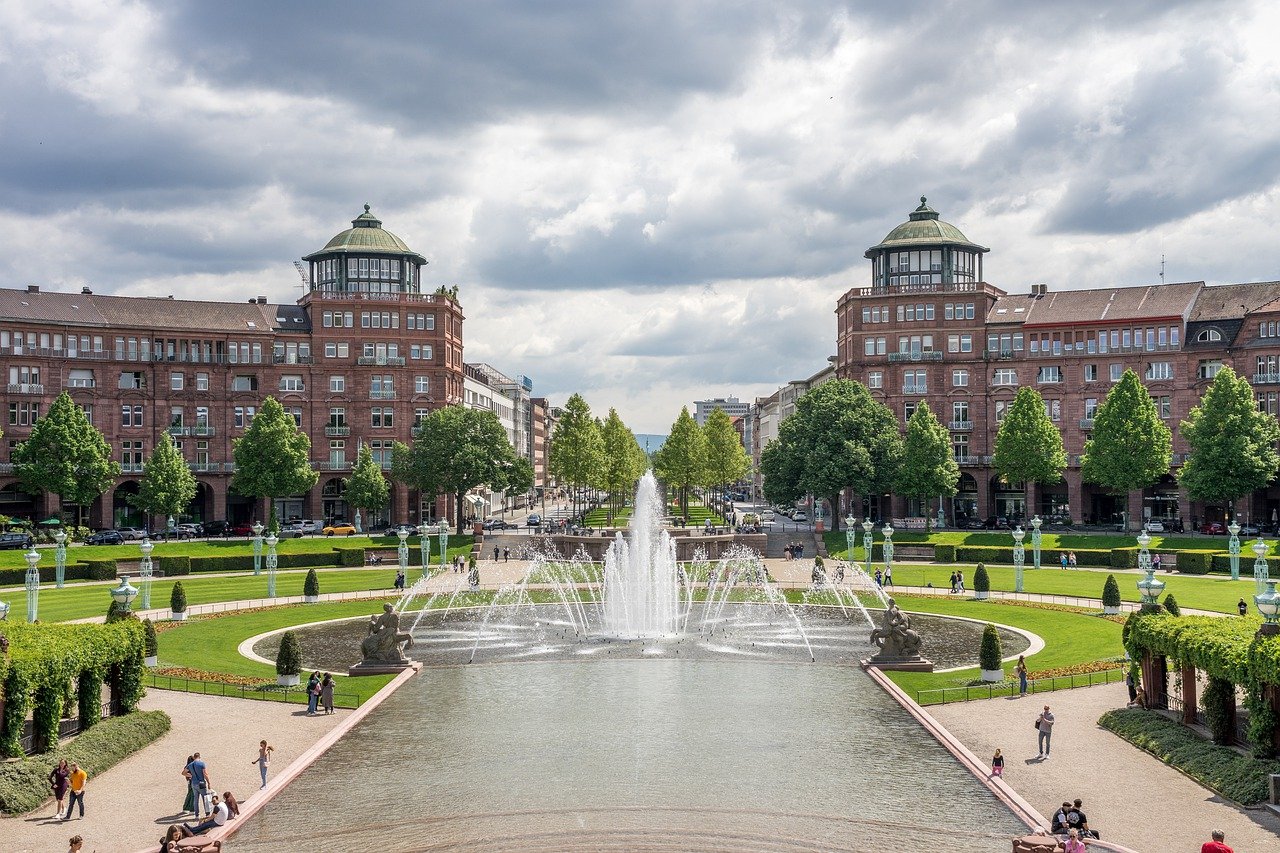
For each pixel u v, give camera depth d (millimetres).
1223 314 139500
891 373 150250
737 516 181500
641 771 42219
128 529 129750
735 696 54938
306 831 36250
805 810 37812
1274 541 110125
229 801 36875
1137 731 45812
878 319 151125
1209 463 119250
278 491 130625
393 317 150375
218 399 145000
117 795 40156
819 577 98062
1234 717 43219
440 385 151625
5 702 40844
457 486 136875
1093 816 36844
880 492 132875
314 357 148375
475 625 78250
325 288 153125
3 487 129750
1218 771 40031
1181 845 34125
